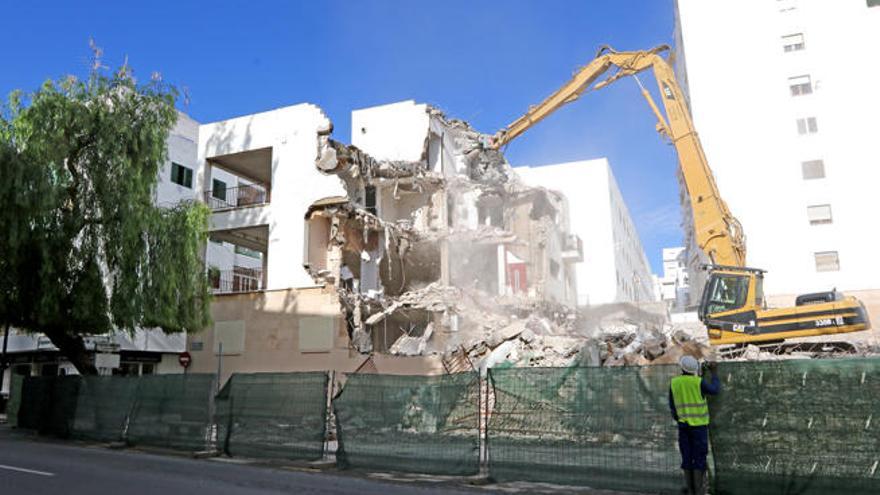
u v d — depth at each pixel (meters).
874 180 33.28
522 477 9.12
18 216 16.17
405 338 28.41
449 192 32.72
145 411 13.43
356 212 26.92
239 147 28.36
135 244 17.80
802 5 36.28
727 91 36.53
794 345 17.20
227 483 8.91
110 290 18.67
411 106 32.28
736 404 7.81
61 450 12.92
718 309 17.97
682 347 18.53
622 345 22.84
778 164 34.88
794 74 35.66
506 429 9.40
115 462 11.09
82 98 17.95
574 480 8.76
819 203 33.88
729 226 19.95
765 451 7.55
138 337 27.11
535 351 21.89
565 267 44.56
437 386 10.19
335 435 11.36
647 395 8.45
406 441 10.15
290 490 8.40
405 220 31.95
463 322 29.20
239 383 12.30
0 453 12.24
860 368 7.13
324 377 11.19
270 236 26.52
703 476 7.56
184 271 19.31
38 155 16.64
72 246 17.30
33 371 28.91
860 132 34.00
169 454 12.41
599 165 50.38
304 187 26.48
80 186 17.69
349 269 28.58
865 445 6.98
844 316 16.30
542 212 38.56
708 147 36.28
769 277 33.88
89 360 19.00
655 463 8.21
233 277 33.31
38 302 16.83
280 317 24.22
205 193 28.80
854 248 32.88
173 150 30.05
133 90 18.77
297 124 27.30
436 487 8.79
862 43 34.94
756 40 36.66
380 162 29.42
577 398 8.98
